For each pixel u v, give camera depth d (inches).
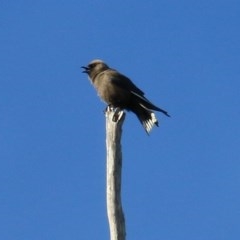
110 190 473.1
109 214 469.7
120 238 465.4
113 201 470.6
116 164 477.4
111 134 482.3
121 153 480.7
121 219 468.4
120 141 482.3
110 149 480.4
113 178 474.6
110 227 468.4
